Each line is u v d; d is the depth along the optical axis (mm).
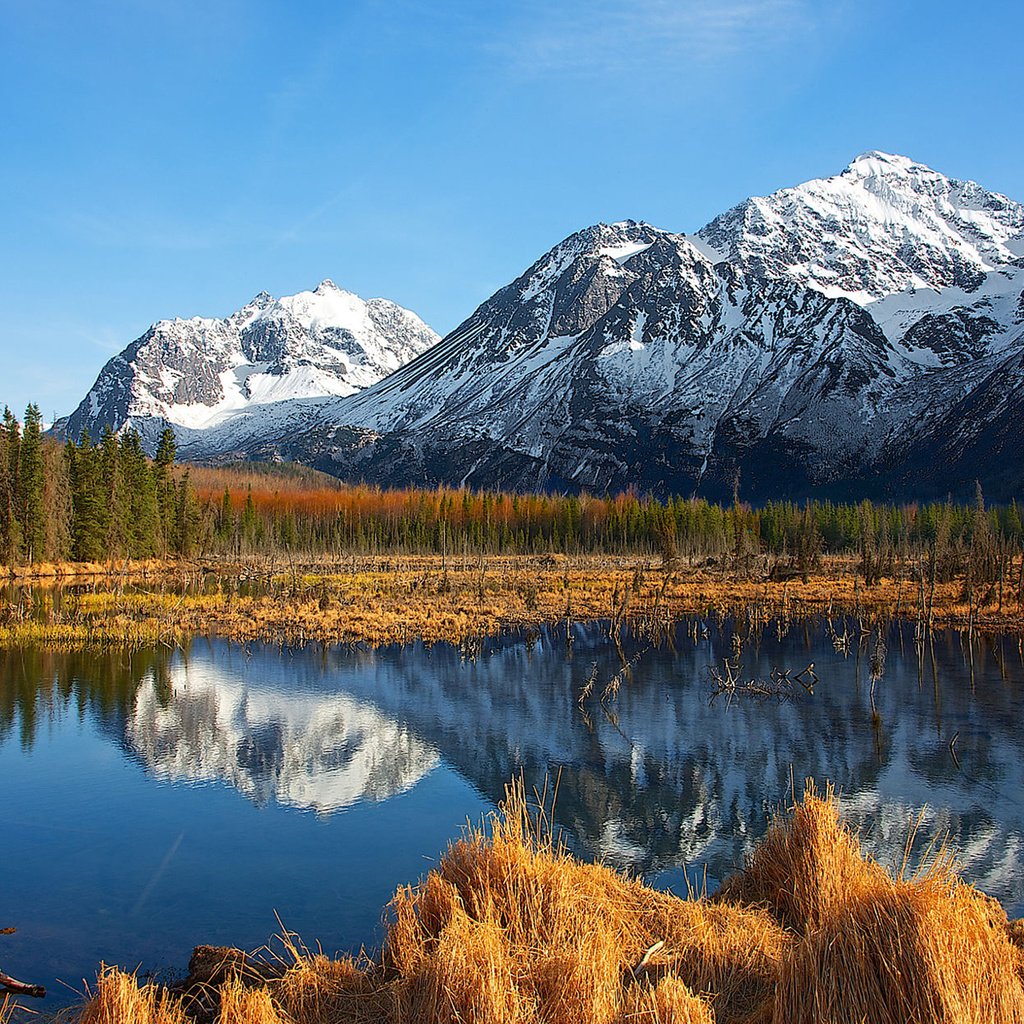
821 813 9555
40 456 73625
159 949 10312
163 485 92312
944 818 14836
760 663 29672
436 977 7078
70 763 18359
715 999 7297
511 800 10148
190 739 20188
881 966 6113
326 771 17734
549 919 8086
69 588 59719
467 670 28469
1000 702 23531
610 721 21672
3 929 10852
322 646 33531
